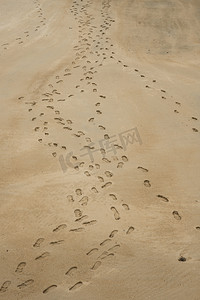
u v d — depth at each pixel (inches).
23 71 247.1
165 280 108.7
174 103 208.4
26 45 295.6
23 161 160.4
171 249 119.6
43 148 169.2
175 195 143.9
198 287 107.0
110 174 154.1
